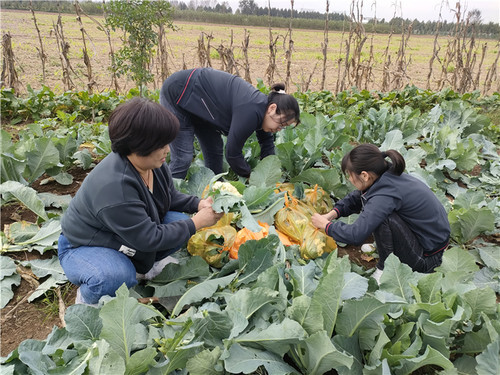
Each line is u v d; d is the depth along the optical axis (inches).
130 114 78.5
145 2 230.7
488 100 333.7
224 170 161.5
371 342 81.6
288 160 157.5
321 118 184.9
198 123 143.2
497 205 145.3
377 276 113.9
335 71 617.0
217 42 930.7
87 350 76.2
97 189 84.4
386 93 332.2
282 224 124.7
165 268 101.0
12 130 233.1
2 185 126.7
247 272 101.9
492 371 70.9
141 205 87.1
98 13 1216.8
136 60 238.1
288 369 77.9
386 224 107.9
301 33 1514.5
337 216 127.0
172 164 144.9
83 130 208.2
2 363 74.7
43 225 120.7
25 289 107.2
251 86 128.6
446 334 79.4
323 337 72.2
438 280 85.6
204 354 74.4
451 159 185.3
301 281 88.7
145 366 73.3
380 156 107.0
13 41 680.4
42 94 252.7
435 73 657.6
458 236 135.0
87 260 90.3
